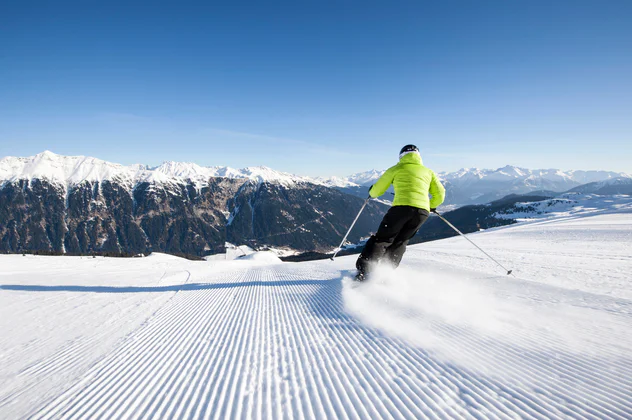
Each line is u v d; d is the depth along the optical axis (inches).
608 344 104.7
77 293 289.4
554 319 134.0
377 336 123.4
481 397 76.7
